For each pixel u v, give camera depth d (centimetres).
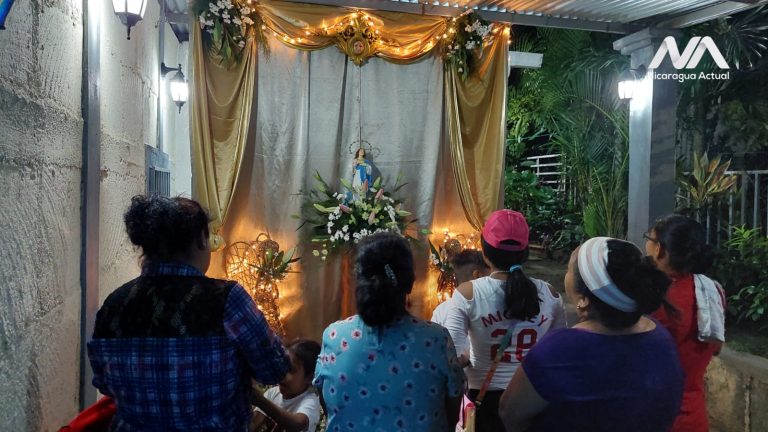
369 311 179
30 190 204
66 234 248
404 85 531
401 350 180
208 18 466
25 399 197
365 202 505
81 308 271
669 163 543
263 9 489
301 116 509
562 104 845
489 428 237
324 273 517
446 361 184
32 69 206
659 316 214
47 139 223
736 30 633
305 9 496
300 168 510
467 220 553
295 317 514
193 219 174
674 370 156
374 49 514
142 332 162
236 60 488
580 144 818
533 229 1010
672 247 217
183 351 160
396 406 178
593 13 527
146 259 175
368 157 530
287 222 512
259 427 245
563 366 153
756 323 498
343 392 182
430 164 535
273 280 492
